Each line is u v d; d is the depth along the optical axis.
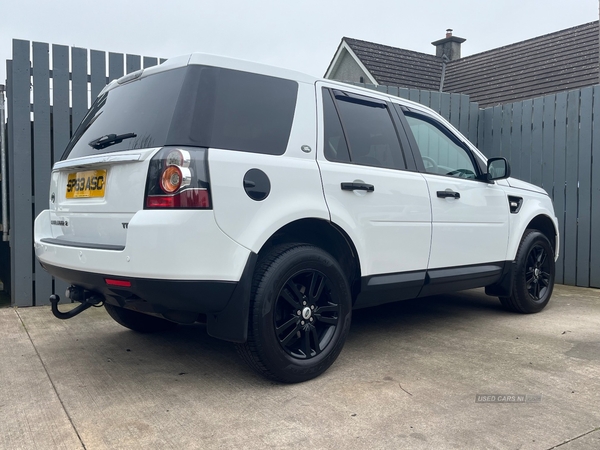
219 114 2.79
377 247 3.44
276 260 2.86
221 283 2.61
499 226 4.45
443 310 5.06
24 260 5.17
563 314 4.91
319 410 2.65
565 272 6.73
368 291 3.40
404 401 2.77
